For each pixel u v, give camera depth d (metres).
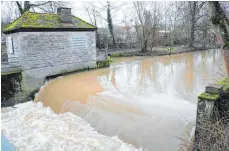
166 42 30.55
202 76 13.21
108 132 7.25
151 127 6.87
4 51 16.44
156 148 6.12
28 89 12.00
